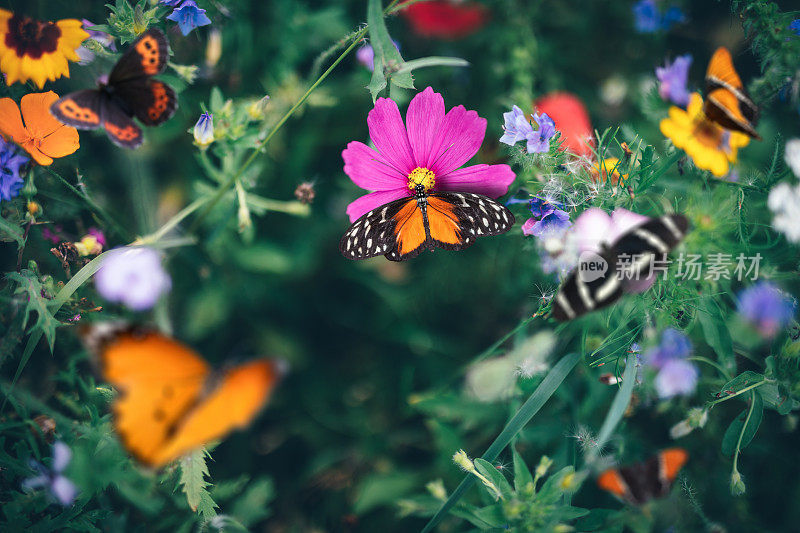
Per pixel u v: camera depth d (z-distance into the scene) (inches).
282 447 30.1
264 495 27.3
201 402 19.6
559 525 23.0
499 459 26.8
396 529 28.4
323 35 29.8
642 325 24.0
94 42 24.5
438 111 23.0
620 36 31.2
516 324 29.3
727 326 25.0
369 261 30.8
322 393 30.5
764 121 26.8
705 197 23.9
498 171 23.3
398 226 23.0
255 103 25.2
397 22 30.6
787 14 24.6
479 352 30.4
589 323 24.6
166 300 27.0
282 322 30.7
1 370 25.3
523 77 29.8
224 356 30.1
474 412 27.3
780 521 27.1
